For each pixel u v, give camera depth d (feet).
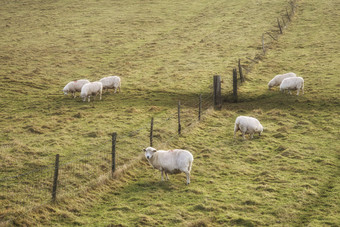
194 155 64.90
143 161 61.41
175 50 162.91
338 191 48.47
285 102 96.89
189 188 51.24
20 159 61.77
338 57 137.59
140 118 86.84
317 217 42.04
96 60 151.23
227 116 88.02
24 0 276.00
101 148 67.67
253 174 56.59
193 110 92.43
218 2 261.44
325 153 63.10
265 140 71.46
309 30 180.96
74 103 101.04
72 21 220.23
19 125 82.28
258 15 218.38
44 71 135.74
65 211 45.24
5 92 110.52
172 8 249.75
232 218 42.29
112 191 51.01
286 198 47.03
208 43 170.81
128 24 211.61
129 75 130.00
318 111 87.97
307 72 123.85
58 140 71.46
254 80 120.57
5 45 172.04
